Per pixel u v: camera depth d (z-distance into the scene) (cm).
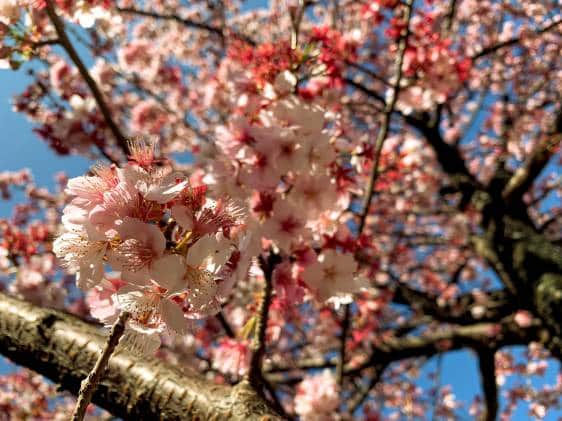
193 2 811
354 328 511
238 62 233
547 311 421
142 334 105
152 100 669
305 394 360
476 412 840
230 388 153
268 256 179
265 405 147
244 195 158
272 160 161
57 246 103
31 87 419
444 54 361
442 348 566
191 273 104
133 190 105
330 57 257
